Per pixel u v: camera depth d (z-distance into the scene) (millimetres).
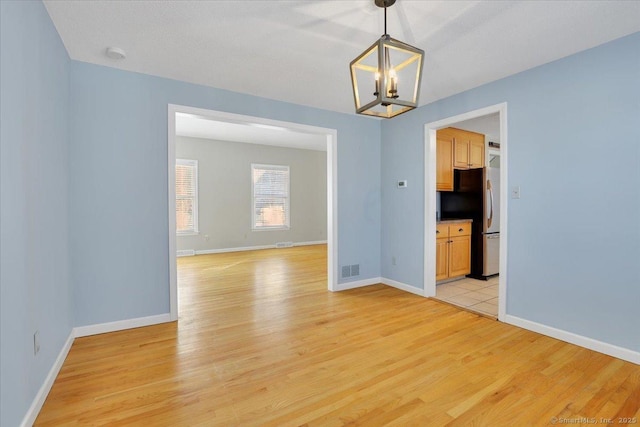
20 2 1506
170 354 2281
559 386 1859
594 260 2287
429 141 3594
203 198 7062
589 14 1888
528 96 2658
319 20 1989
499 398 1752
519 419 1582
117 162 2684
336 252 3945
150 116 2818
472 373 2010
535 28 2049
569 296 2424
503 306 2855
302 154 8414
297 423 1562
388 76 1485
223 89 3156
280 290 4000
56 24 2021
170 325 2842
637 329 2092
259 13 1916
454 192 4855
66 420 1579
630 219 2113
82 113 2537
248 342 2484
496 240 4559
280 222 8141
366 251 4199
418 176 3740
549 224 2531
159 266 2883
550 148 2520
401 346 2402
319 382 1923
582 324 2355
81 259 2549
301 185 8414
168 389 1849
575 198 2379
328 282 4023
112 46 2312
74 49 2350
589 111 2299
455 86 3049
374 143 4238
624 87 2131
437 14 1905
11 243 1389
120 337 2568
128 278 2744
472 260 4605
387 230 4195
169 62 2578
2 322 1298
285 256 6691
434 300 3545
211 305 3408
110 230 2666
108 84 2639
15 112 1445
